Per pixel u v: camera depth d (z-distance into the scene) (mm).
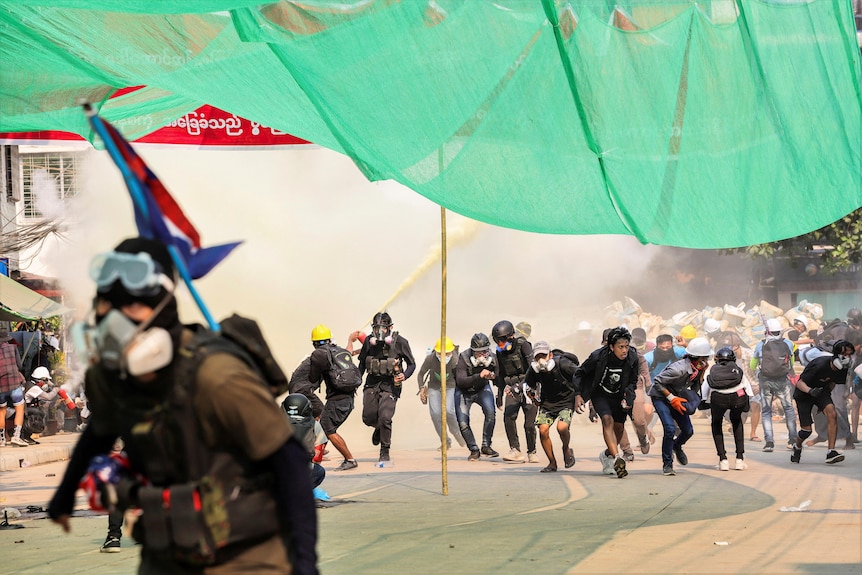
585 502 26641
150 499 7285
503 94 17766
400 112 17703
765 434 39938
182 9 16625
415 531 22297
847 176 18609
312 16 17109
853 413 42656
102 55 20172
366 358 37625
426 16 17406
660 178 18297
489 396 39562
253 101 20344
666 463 32469
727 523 22453
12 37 20266
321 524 23609
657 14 18031
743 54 18328
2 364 48000
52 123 23984
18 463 42875
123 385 7266
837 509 24234
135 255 7199
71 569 18875
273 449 7227
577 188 18156
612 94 17984
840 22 18734
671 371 32562
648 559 18344
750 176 18375
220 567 7383
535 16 17625
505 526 22797
